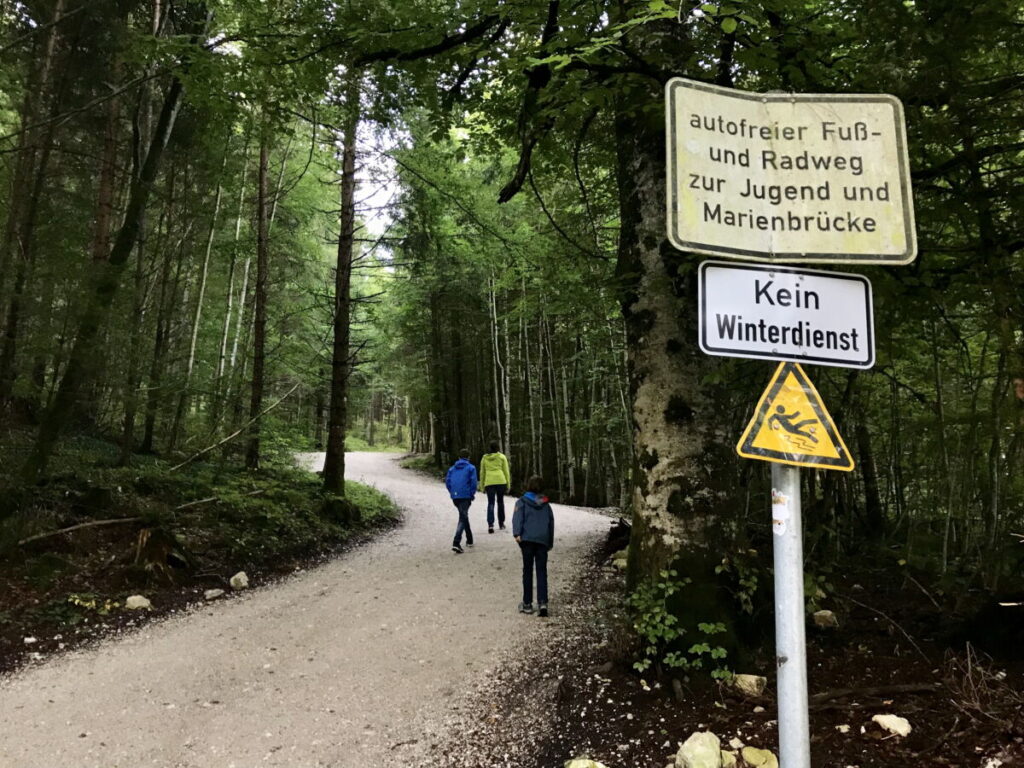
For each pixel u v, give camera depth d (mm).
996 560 4918
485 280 20578
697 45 4145
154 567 7059
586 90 4016
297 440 13484
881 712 3545
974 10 3234
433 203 12227
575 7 4316
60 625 5738
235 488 10492
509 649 5312
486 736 3896
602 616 5895
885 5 3359
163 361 10766
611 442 17016
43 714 4184
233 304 17344
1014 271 3662
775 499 1763
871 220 1868
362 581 7785
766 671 4207
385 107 7781
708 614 4246
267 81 6418
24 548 6641
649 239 4734
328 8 6004
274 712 4250
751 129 1883
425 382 27594
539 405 22312
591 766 3291
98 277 7410
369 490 15102
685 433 4559
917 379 6883
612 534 9383
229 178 12383
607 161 7277
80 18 8336
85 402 8352
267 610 6578
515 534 6340
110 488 8344
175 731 3982
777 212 1855
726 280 1806
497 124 7199
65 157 9594
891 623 4820
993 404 4598
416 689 4590
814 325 1828
